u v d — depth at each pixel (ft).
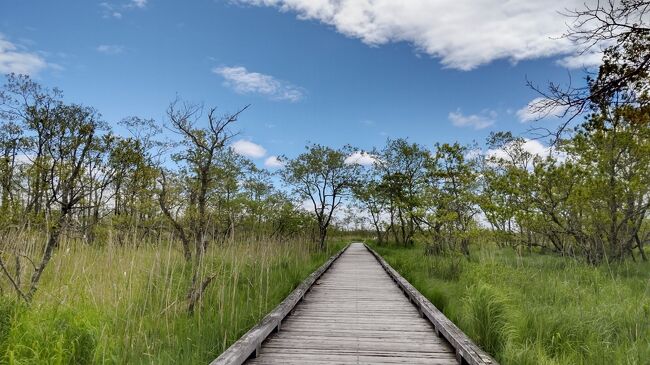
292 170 90.68
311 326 22.17
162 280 25.00
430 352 17.47
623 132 40.32
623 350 16.75
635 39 19.33
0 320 16.55
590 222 45.93
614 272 39.78
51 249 21.50
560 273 38.17
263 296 27.58
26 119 51.03
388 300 30.50
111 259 23.21
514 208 49.06
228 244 31.94
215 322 20.16
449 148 56.95
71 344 15.56
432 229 54.65
